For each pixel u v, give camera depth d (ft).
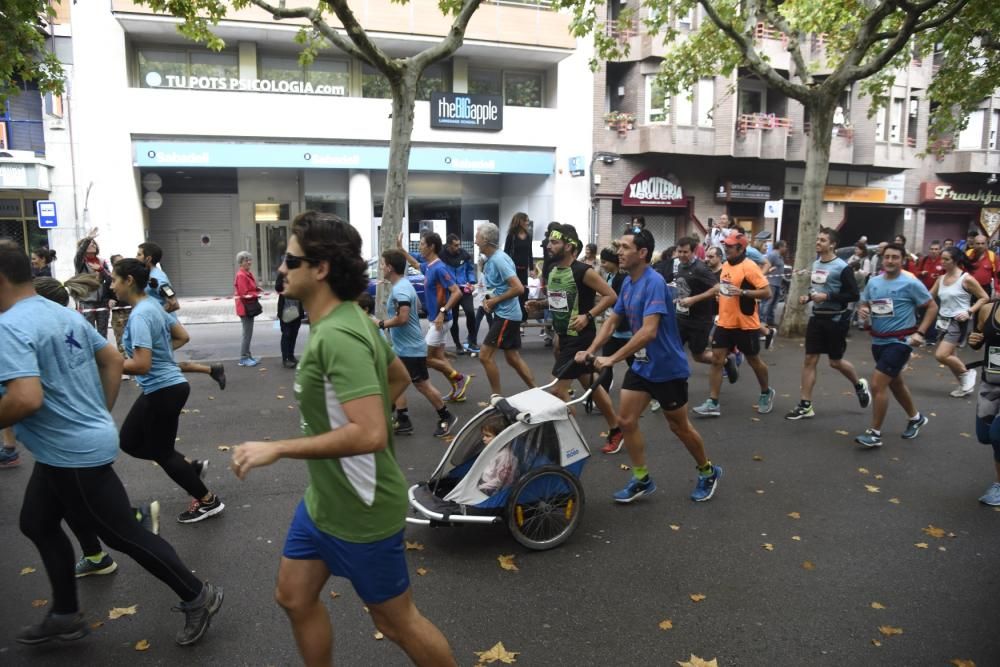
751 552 14.08
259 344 39.75
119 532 10.28
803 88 40.70
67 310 10.55
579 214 73.61
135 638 10.89
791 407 25.99
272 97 62.18
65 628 10.68
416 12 63.46
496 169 69.92
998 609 11.93
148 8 55.98
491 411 15.05
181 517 15.23
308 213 7.70
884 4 36.83
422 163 67.31
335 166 64.39
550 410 14.15
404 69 30.55
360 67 66.49
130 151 59.31
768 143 78.84
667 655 10.55
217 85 62.54
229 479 17.97
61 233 58.44
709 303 25.89
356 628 11.18
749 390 28.84
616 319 16.46
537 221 74.18
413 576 12.94
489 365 23.22
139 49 61.05
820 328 23.62
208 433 22.11
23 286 10.07
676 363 15.71
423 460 19.65
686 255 26.30
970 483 18.21
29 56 37.99
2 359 9.28
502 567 13.30
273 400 26.35
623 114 74.23
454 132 68.44
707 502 16.75
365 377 7.23
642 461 16.51
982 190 97.91
